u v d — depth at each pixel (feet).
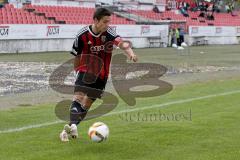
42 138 67.00
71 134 64.54
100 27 61.16
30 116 84.43
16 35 247.50
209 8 506.48
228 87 129.39
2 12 270.46
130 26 321.52
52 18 300.20
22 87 125.59
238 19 500.74
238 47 365.81
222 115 86.33
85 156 56.95
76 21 311.27
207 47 362.53
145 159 55.98
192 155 58.03
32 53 249.55
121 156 57.16
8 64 187.93
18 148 60.90
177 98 108.06
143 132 71.41
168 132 71.46
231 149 61.16
